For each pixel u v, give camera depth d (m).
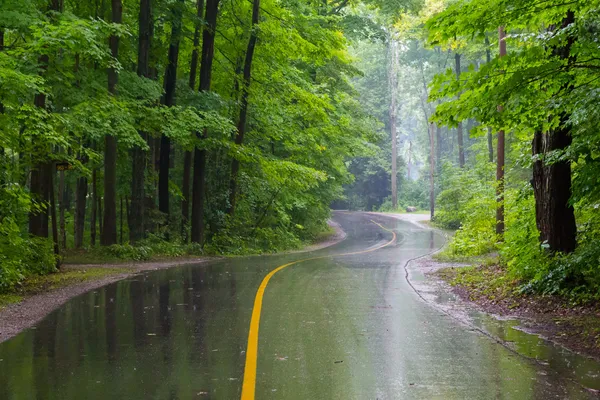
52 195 16.27
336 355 6.74
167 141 25.89
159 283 14.02
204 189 27.77
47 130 13.98
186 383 5.59
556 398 5.08
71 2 21.89
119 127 17.30
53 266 15.84
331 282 14.30
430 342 7.45
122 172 27.91
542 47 7.98
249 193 30.27
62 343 7.41
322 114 28.67
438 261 20.61
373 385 5.50
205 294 12.05
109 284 13.80
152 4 22.70
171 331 8.18
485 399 5.06
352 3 38.59
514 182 21.30
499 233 21.20
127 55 23.73
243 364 6.32
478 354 6.78
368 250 28.30
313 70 35.50
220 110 25.42
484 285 12.71
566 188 11.25
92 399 5.11
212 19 24.38
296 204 34.66
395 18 38.34
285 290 12.73
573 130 8.83
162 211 25.83
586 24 8.12
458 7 8.12
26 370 6.09
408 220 57.44
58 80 16.61
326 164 38.78
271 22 26.22
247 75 26.98
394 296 11.84
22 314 9.66
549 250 11.27
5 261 12.75
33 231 17.39
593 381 5.61
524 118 8.93
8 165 14.04
